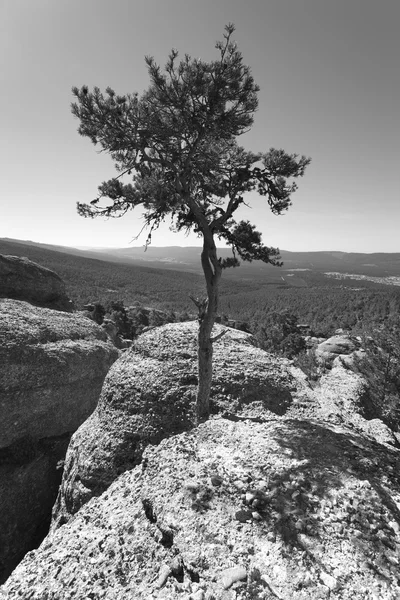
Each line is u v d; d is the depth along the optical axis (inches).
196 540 247.3
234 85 390.9
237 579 212.8
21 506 729.6
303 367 1664.6
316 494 271.4
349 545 227.6
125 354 663.8
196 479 306.8
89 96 399.2
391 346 1157.7
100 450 491.2
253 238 463.5
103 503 352.5
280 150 460.1
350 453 330.0
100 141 438.3
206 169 489.4
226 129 422.9
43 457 808.3
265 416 486.6
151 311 4074.8
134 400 535.2
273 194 491.2
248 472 306.2
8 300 1154.7
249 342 788.6
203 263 476.4
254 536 244.1
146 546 268.4
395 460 332.2
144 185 400.2
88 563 264.8
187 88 395.2
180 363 591.2
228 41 392.5
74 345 999.6
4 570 655.8
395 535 233.8
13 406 783.7
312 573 211.9
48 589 248.1
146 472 356.8
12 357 815.7
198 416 475.2
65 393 890.1
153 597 218.8
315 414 522.9
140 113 414.9
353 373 1213.7
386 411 1038.4
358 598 195.0
